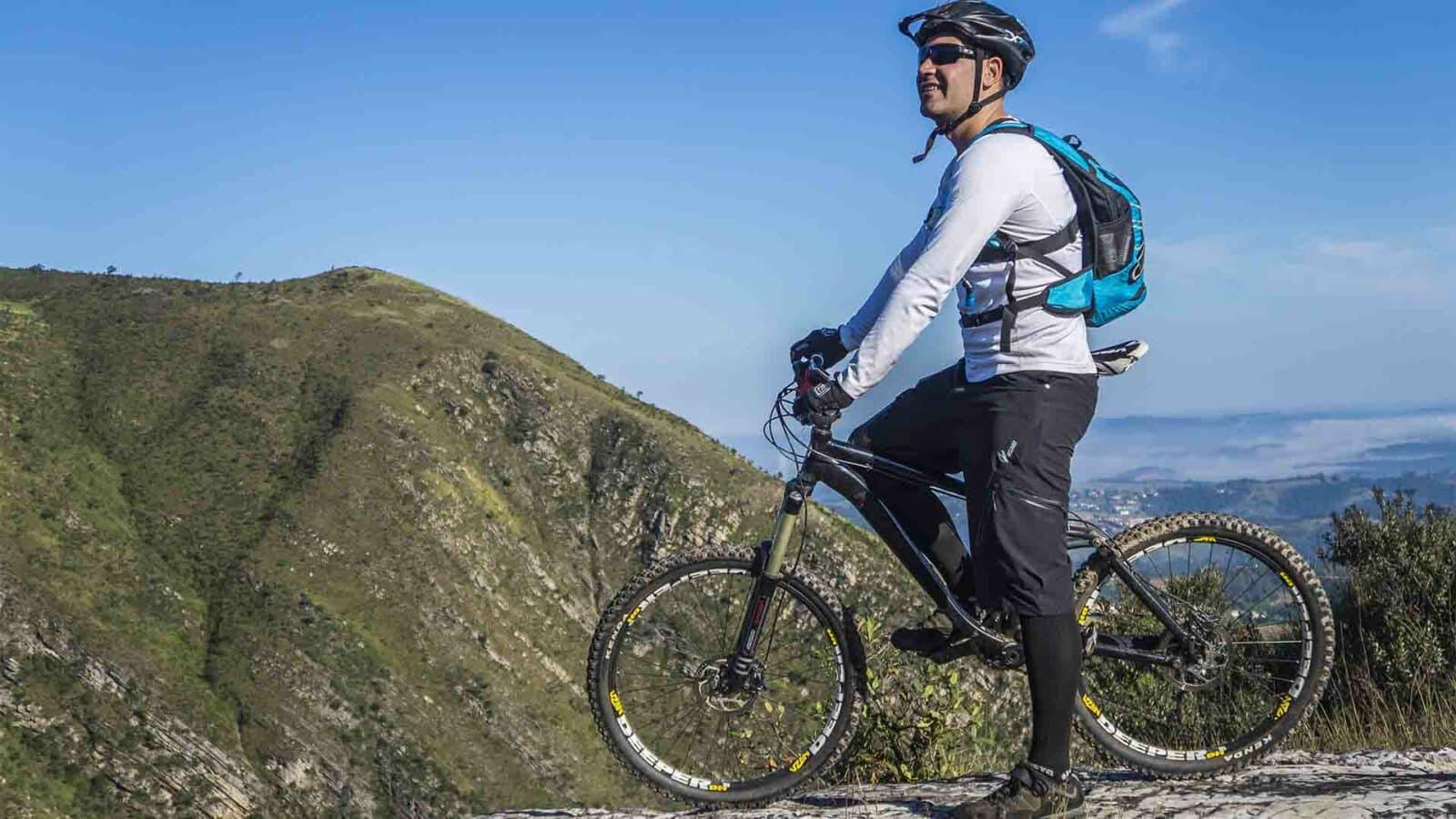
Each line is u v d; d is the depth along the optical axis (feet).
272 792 305.12
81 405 424.46
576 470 483.92
